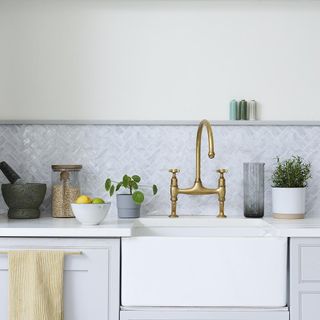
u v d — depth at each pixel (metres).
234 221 2.67
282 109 2.85
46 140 2.84
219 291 2.25
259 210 2.69
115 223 2.46
